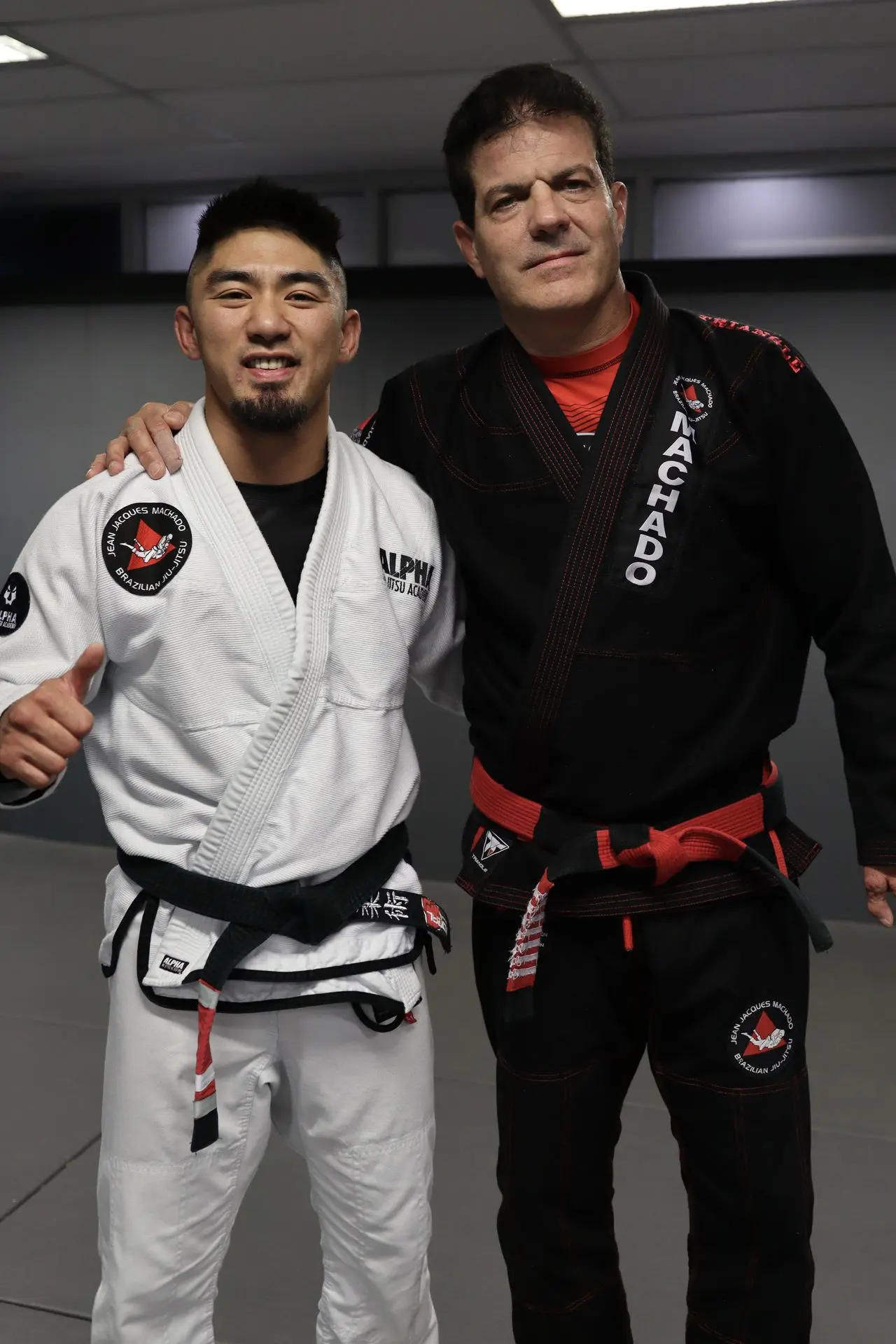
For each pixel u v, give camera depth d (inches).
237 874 59.4
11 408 206.2
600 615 62.5
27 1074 125.8
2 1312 86.8
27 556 61.6
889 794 63.5
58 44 141.6
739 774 65.2
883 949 169.8
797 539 63.6
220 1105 61.0
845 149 180.9
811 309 173.9
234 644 59.8
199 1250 62.0
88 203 210.7
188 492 61.2
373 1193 63.0
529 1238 67.6
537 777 64.7
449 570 69.2
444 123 172.2
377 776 61.7
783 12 128.8
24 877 194.9
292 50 143.1
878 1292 92.0
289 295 59.4
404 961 62.6
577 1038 65.8
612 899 63.5
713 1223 66.0
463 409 68.5
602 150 63.6
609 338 65.6
